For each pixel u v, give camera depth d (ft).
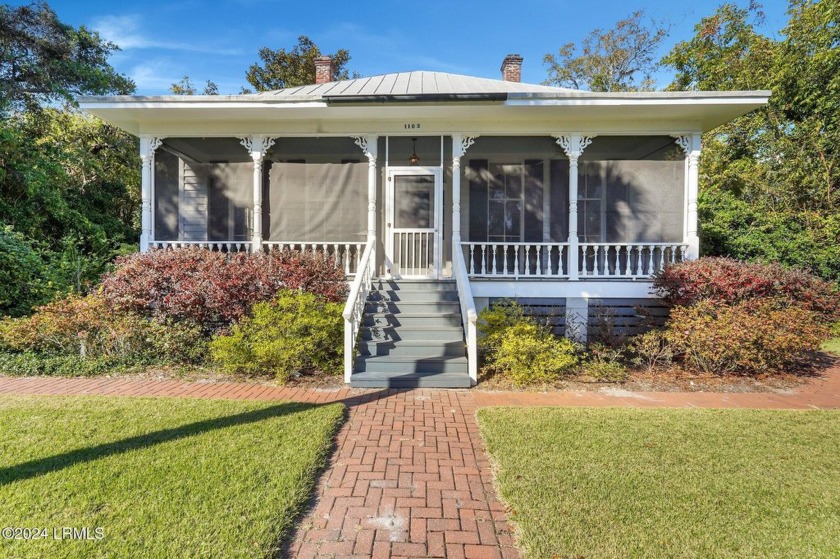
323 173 29.07
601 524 9.28
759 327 21.31
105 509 9.59
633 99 24.64
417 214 29.89
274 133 28.94
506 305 25.59
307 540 8.86
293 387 19.70
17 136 34.99
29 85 41.70
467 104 25.07
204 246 29.19
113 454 12.16
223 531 8.86
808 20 44.47
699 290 23.56
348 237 29.14
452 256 29.35
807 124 44.21
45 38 41.98
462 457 12.71
